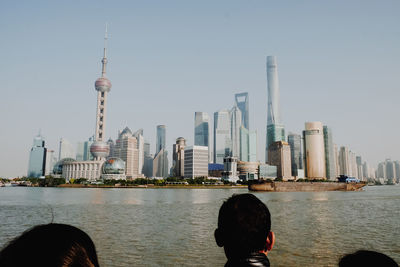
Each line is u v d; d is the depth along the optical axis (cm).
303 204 10431
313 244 3788
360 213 7494
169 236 4306
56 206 9369
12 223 5666
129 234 4459
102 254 3294
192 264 2956
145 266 2883
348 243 3847
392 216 6831
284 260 3084
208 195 16988
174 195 16962
